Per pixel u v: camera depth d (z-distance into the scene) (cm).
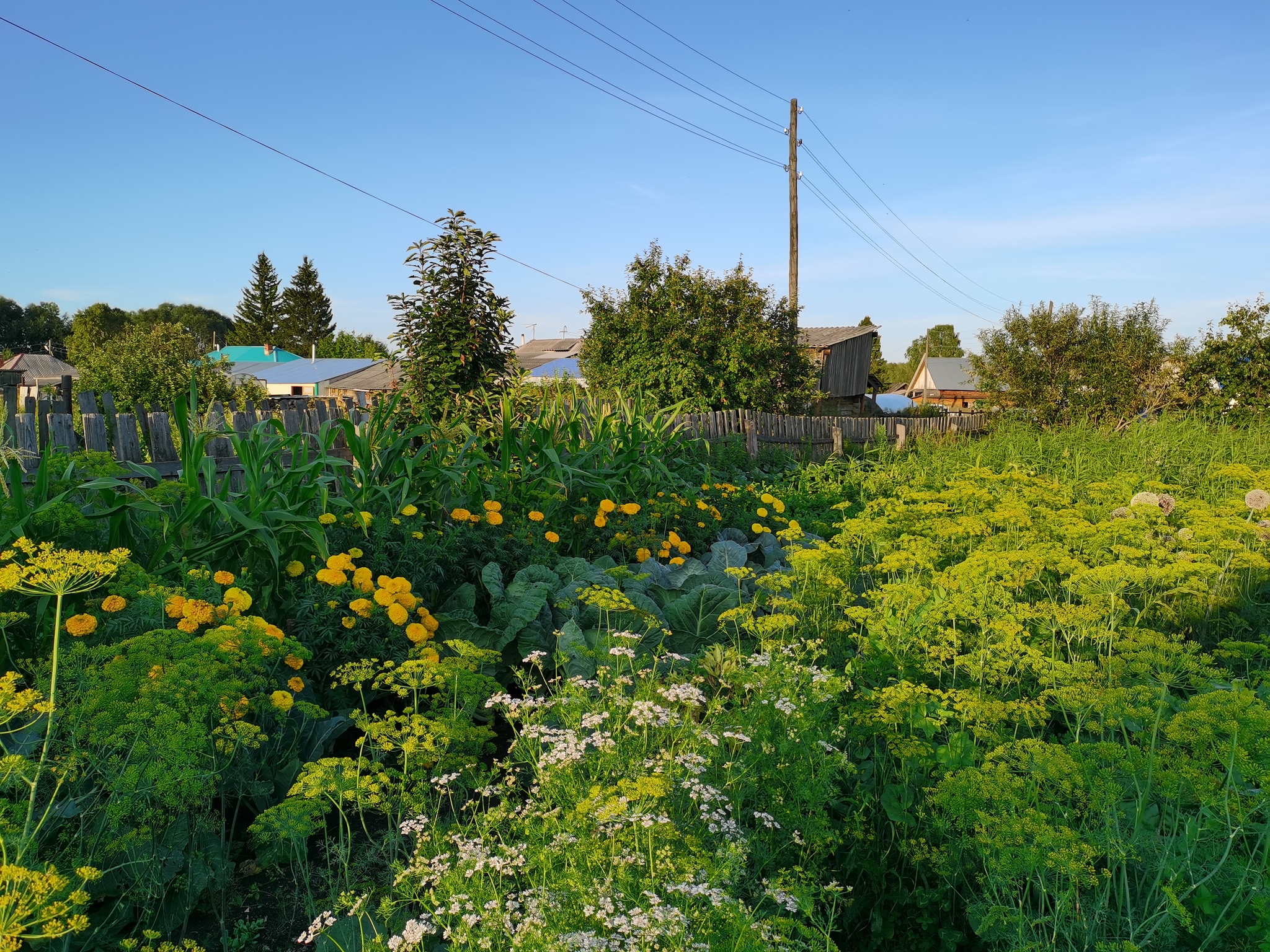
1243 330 1680
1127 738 337
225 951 245
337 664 382
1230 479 871
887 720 311
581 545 643
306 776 253
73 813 245
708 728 310
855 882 296
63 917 181
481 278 908
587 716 292
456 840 250
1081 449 1140
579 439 736
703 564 684
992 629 399
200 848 277
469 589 485
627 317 1861
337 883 273
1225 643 373
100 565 225
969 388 5525
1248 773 242
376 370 4016
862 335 3578
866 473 1164
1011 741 295
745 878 255
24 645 323
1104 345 2067
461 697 347
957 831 287
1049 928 245
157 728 234
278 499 446
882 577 570
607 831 232
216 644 278
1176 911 217
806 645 395
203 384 2114
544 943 194
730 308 1867
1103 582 448
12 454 389
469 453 652
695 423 1209
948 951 267
